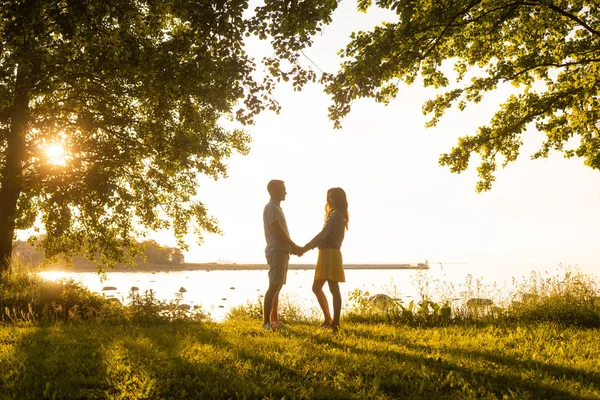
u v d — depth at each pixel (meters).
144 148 16.11
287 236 7.15
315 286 7.36
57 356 4.98
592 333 7.17
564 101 14.86
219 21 8.15
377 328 7.67
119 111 15.77
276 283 7.19
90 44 9.36
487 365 4.88
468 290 9.85
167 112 14.44
